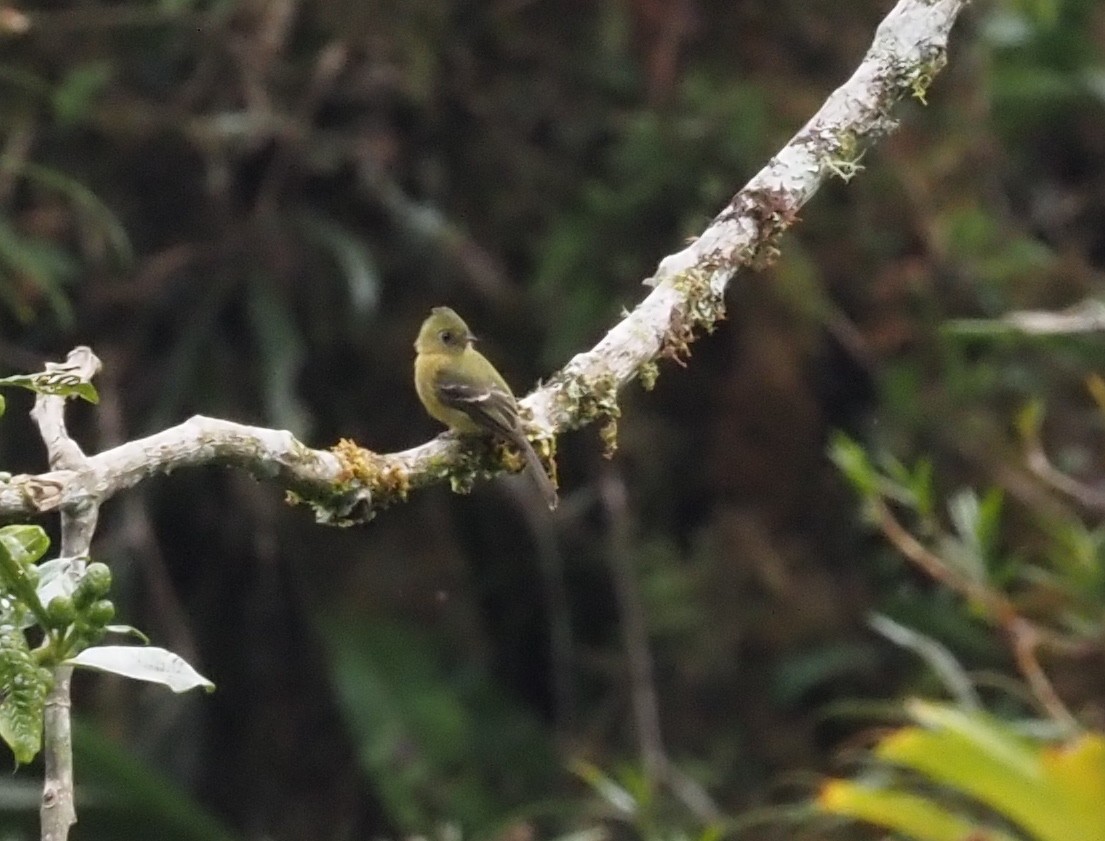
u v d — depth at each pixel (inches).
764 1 558.3
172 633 526.9
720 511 565.9
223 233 534.9
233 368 549.6
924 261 556.4
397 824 493.0
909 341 551.2
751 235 217.8
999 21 581.9
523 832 438.0
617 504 558.9
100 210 402.6
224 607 573.0
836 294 564.1
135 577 536.7
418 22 533.3
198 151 532.4
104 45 527.5
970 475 527.8
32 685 133.1
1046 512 455.5
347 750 569.3
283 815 565.9
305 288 552.1
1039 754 232.4
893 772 361.1
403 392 568.7
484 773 506.0
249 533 566.3
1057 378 538.9
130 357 541.3
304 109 524.7
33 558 141.7
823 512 561.9
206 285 540.7
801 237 561.0
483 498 583.8
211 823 387.5
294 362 510.3
